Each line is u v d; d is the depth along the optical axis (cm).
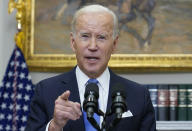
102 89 341
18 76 687
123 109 242
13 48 732
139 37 727
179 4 737
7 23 737
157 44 726
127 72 728
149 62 712
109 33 319
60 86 344
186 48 727
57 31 729
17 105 676
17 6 695
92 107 237
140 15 731
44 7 733
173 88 689
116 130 316
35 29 728
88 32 313
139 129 340
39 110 336
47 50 723
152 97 687
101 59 321
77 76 350
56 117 255
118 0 732
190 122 679
